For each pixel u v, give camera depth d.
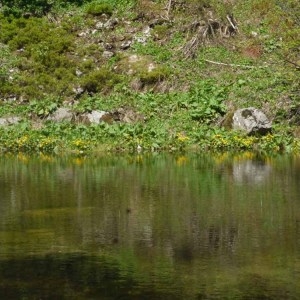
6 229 10.41
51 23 27.55
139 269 8.37
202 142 21.27
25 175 15.94
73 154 20.39
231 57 25.30
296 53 24.47
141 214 11.43
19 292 7.59
